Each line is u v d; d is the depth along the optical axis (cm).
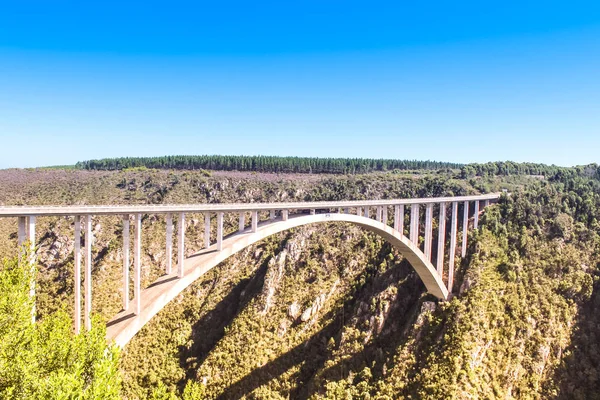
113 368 1409
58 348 1359
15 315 1292
